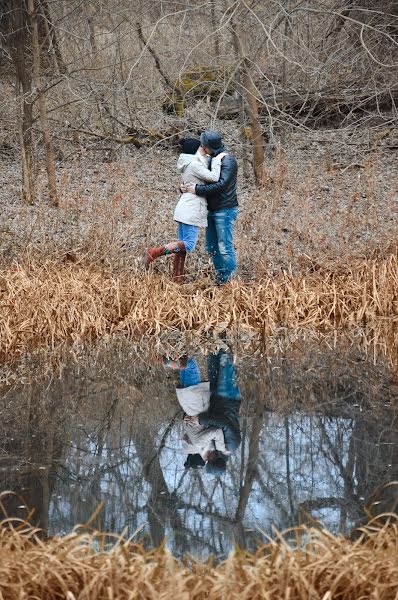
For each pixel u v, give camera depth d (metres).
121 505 9.43
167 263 21.53
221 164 19.67
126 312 18.94
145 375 15.23
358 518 8.99
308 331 18.45
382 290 19.33
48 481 10.20
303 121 28.70
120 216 23.70
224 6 25.27
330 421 12.47
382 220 23.50
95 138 32.47
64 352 17.00
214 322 18.67
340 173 27.67
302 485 9.96
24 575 6.86
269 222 22.61
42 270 19.67
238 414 12.90
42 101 26.06
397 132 31.12
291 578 6.72
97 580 6.72
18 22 25.67
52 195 25.77
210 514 9.13
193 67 30.98
